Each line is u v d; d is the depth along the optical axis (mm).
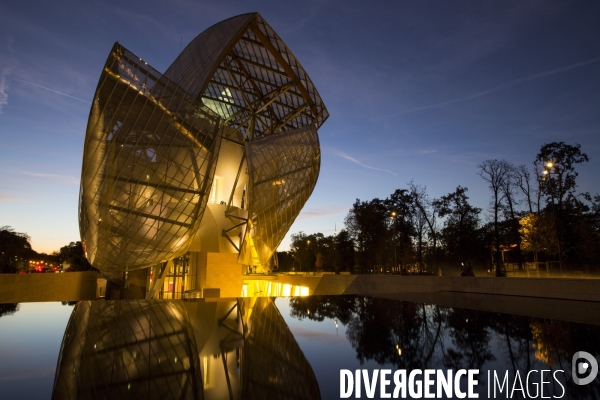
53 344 4309
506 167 50688
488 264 60500
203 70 31875
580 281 12891
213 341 4562
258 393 2615
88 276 37469
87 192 21156
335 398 2512
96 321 6059
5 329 5383
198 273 37375
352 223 79062
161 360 3613
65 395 2592
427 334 5141
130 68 21250
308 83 38438
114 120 20594
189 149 22922
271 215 33938
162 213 23359
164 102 22031
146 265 27500
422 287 21781
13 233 75250
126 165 21094
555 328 5641
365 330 5469
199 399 2523
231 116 44719
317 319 6516
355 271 79438
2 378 2992
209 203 38656
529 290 14523
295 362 3590
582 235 43719
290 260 134875
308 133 37094
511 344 4453
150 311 7367
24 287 20938
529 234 46656
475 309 8289
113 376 3076
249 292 53469
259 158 31531
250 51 35688
